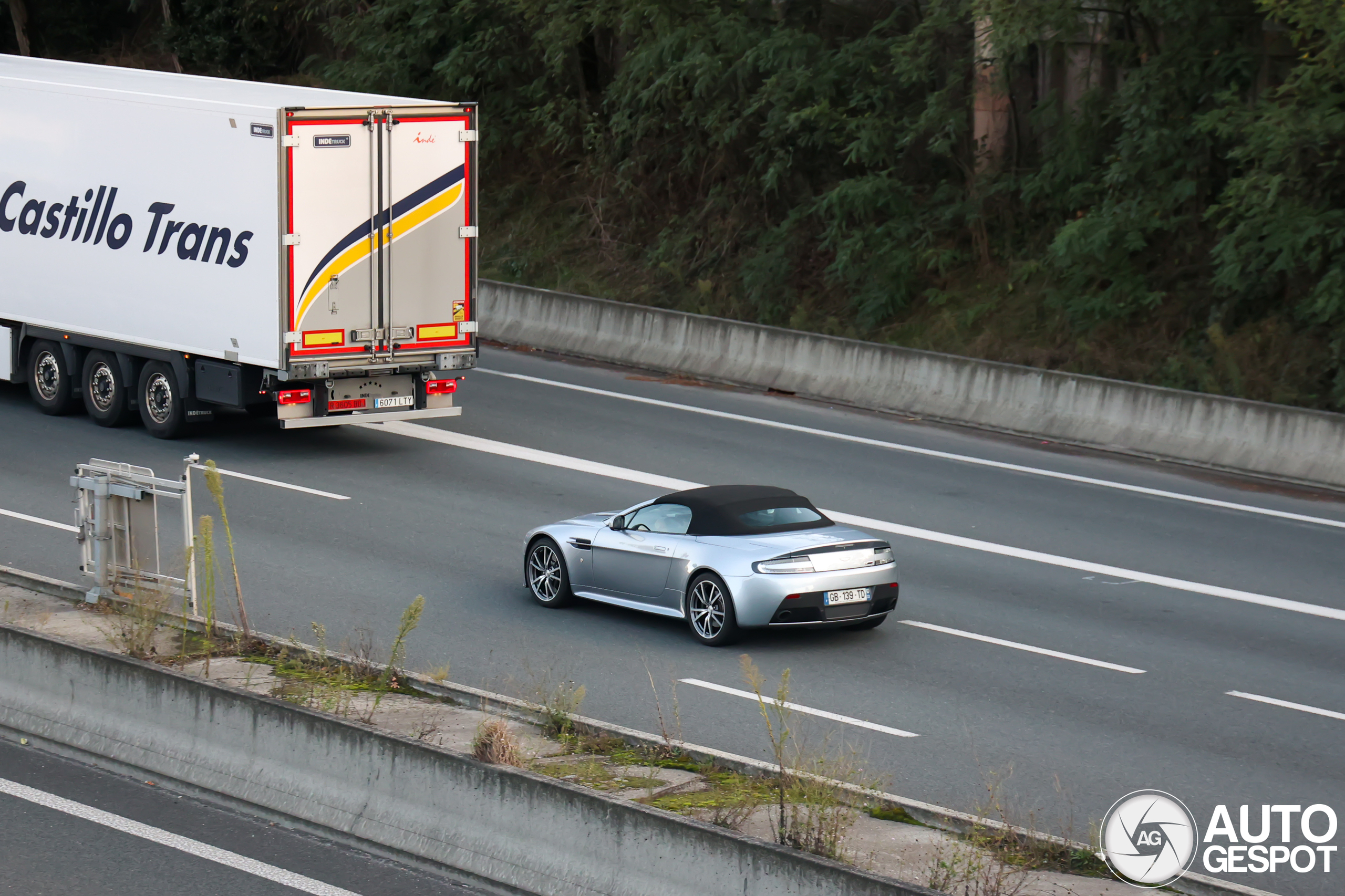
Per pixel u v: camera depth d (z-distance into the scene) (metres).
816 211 54.62
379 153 34.25
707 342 47.66
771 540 23.27
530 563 25.69
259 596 25.09
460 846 14.91
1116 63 49.94
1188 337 46.72
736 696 20.81
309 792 16.09
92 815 16.23
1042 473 36.59
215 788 16.75
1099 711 20.56
